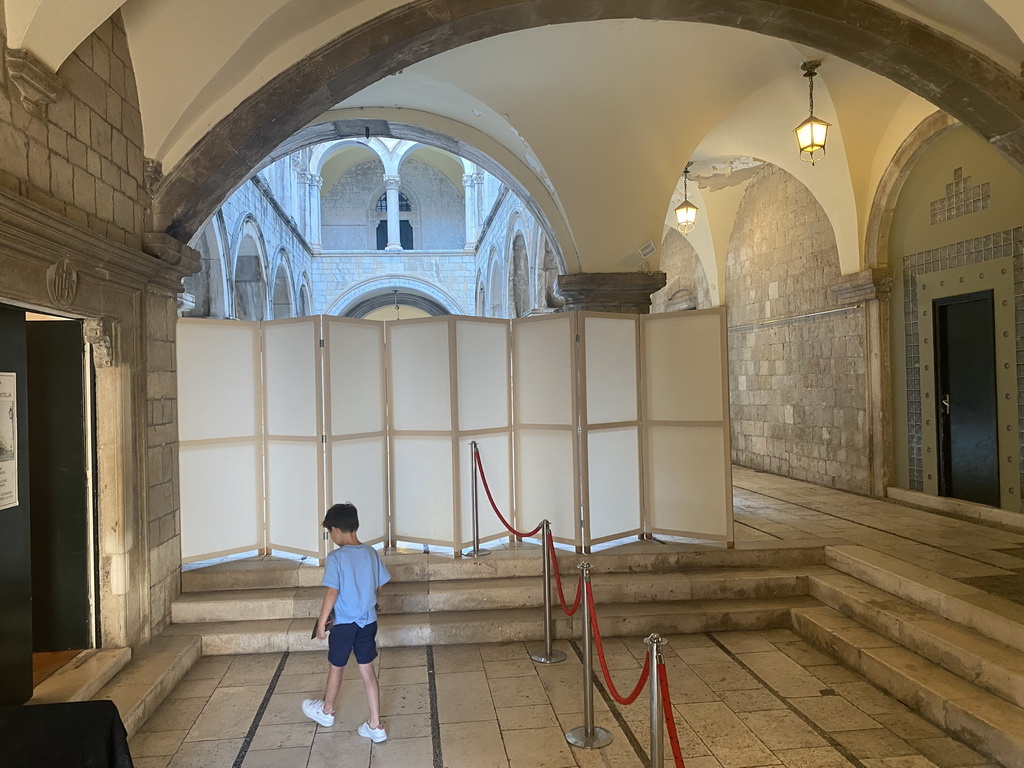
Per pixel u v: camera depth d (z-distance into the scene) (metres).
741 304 11.94
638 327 6.55
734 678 4.52
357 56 4.92
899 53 4.89
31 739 2.27
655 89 6.88
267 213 14.84
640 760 3.53
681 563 5.99
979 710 3.61
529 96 6.88
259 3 4.52
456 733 3.84
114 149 4.52
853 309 8.87
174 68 4.78
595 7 4.85
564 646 5.14
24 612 3.58
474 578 5.82
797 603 5.55
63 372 4.39
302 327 5.80
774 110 7.71
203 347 5.76
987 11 4.50
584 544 6.07
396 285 22.86
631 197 7.63
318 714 3.87
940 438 7.70
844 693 4.28
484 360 6.29
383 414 6.34
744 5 4.82
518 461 6.56
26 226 3.28
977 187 6.99
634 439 6.52
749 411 11.84
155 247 4.94
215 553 5.84
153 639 4.90
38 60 3.44
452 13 4.87
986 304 6.95
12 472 3.51
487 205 20.20
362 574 3.81
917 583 4.89
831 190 8.64
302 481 5.86
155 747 3.70
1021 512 6.60
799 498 8.66
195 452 5.71
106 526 4.46
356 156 25.80
